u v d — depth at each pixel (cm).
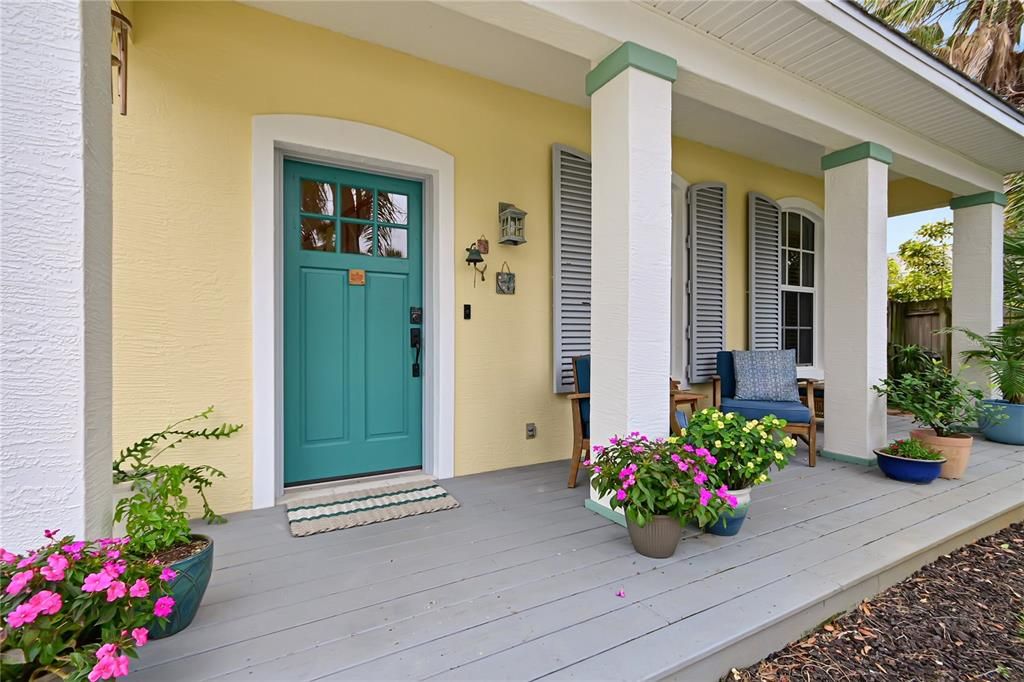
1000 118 328
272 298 242
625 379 219
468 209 297
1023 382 392
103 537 123
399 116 274
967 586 197
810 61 258
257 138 237
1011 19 556
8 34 107
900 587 193
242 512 234
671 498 177
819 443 399
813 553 192
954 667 152
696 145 421
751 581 169
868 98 299
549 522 222
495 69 293
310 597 156
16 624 89
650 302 222
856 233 331
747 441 209
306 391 265
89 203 116
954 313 453
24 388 108
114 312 211
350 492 258
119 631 103
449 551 191
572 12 199
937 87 284
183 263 223
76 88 112
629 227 217
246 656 126
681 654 129
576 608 150
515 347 317
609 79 226
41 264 110
